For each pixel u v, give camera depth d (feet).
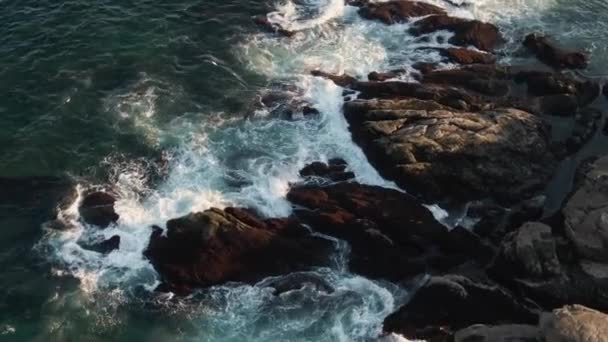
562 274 96.07
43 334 92.79
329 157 117.29
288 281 99.76
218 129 122.93
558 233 102.42
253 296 98.27
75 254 102.22
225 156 118.11
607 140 122.52
